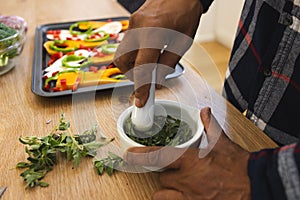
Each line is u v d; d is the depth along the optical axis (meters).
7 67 0.84
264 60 0.70
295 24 0.64
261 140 0.62
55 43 0.94
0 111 0.70
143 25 0.58
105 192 0.53
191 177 0.47
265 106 0.71
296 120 0.68
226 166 0.46
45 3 1.25
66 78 0.78
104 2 1.26
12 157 0.58
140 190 0.53
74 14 1.16
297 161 0.40
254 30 0.74
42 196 0.52
